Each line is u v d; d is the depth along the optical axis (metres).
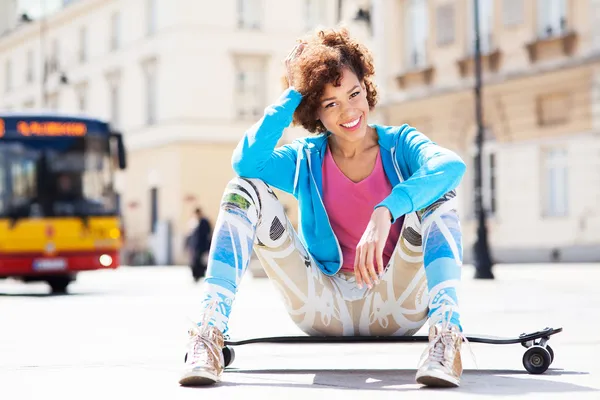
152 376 4.15
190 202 38.31
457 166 3.73
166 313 9.73
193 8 38.44
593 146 25.05
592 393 3.39
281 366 4.53
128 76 41.88
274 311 9.66
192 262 22.61
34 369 4.56
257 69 39.25
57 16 47.75
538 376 3.95
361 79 3.98
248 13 39.19
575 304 10.07
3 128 16.08
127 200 41.62
